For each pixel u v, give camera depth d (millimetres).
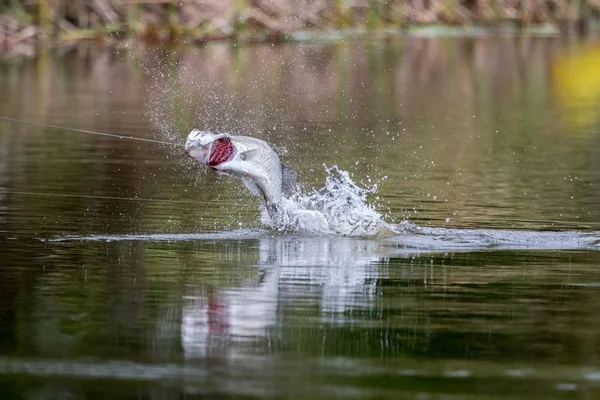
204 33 59344
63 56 56531
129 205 25719
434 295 17766
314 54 57875
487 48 64500
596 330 15875
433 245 21984
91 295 17484
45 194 26844
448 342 15242
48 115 40156
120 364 14211
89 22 59125
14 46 57125
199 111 39906
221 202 26266
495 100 47219
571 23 75625
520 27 74312
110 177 29375
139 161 31922
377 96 47125
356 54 59219
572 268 19922
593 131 39500
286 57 55875
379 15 68125
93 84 48188
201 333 15523
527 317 16516
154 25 59094
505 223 24469
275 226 23016
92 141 35188
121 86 47719
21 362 14250
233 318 16281
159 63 52625
